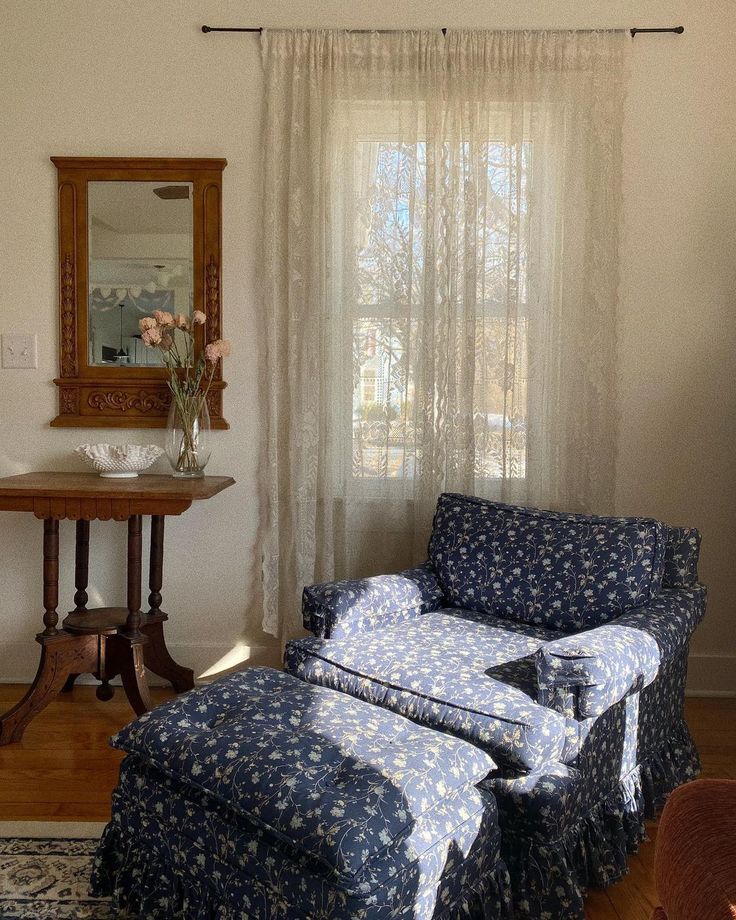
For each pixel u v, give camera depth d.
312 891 1.56
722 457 3.36
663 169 3.28
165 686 3.42
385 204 3.22
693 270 3.31
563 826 1.95
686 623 2.43
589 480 3.28
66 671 2.99
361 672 2.27
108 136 3.30
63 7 3.26
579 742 2.01
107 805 2.46
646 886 2.13
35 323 3.35
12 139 3.30
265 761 1.72
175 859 1.83
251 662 3.43
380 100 3.21
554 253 3.24
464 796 1.79
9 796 2.51
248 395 3.36
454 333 3.24
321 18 3.24
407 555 3.32
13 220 3.32
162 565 3.33
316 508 3.31
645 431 3.36
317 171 3.22
